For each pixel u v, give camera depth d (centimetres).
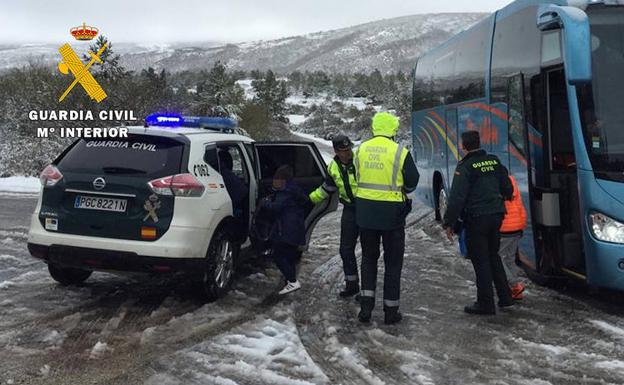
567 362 433
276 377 397
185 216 517
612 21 549
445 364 429
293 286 590
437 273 712
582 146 529
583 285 643
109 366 412
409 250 858
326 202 687
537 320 532
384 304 522
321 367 422
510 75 698
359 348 460
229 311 541
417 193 1339
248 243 649
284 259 588
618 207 512
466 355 447
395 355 445
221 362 422
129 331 483
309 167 714
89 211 521
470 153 545
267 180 698
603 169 521
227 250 590
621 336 486
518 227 572
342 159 588
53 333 470
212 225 544
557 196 589
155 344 455
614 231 513
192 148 549
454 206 532
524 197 646
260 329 494
